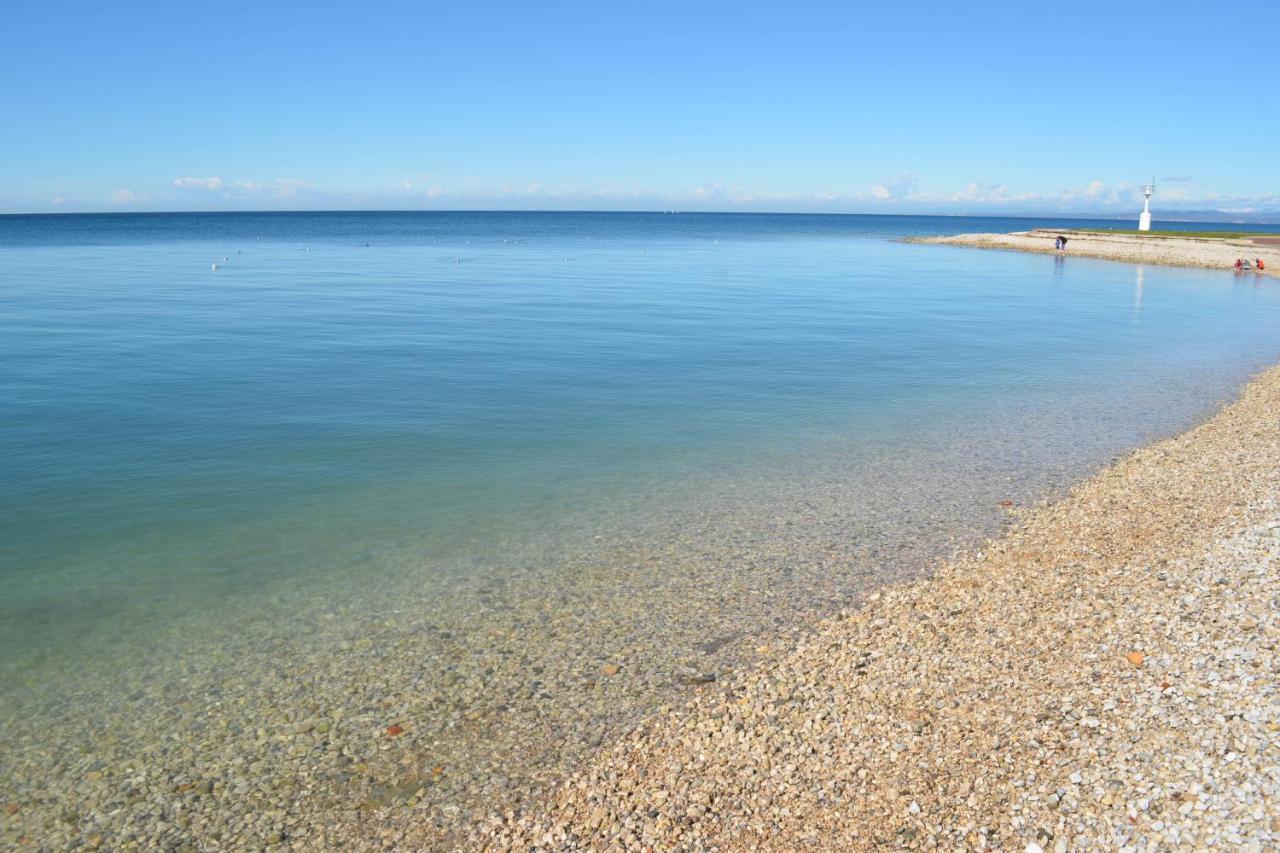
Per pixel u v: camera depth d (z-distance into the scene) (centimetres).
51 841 653
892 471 1538
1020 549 1166
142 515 1279
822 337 3077
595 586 1070
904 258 7731
